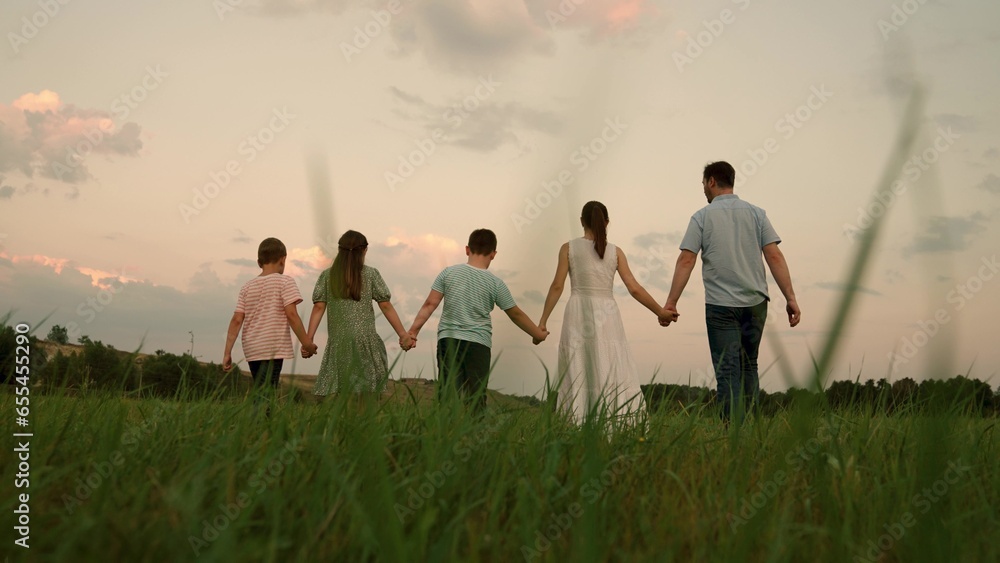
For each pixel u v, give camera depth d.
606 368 4.90
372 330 4.90
